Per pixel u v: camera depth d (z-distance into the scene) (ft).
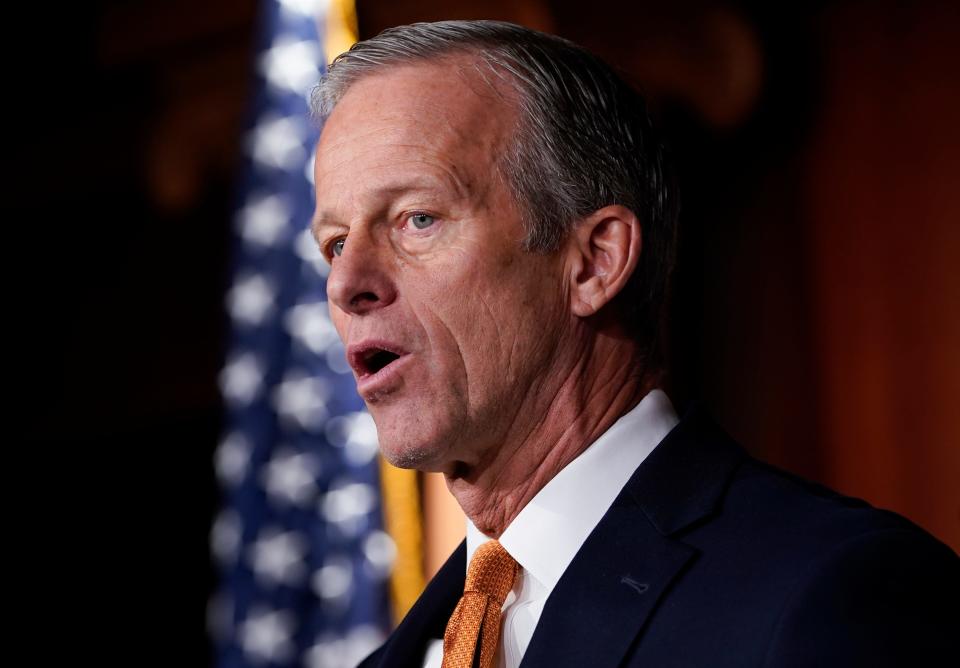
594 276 16.56
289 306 30.78
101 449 59.88
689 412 16.46
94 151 59.06
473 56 16.70
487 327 15.75
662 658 13.15
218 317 57.41
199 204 56.85
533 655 13.94
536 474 16.19
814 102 42.57
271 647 28.99
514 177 16.16
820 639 12.02
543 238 16.17
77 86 59.06
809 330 41.81
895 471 39.40
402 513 29.73
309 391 30.27
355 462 29.91
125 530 58.95
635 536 14.64
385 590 29.30
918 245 39.78
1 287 63.05
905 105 40.55
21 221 62.90
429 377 15.65
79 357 61.05
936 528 38.37
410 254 15.89
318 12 32.07
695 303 43.62
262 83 31.78
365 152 16.07
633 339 16.94
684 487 15.16
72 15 57.47
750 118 42.98
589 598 14.16
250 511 29.84
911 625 12.08
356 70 16.92
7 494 60.64
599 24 43.80
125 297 60.13
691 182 43.93
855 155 41.47
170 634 57.82
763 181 43.32
